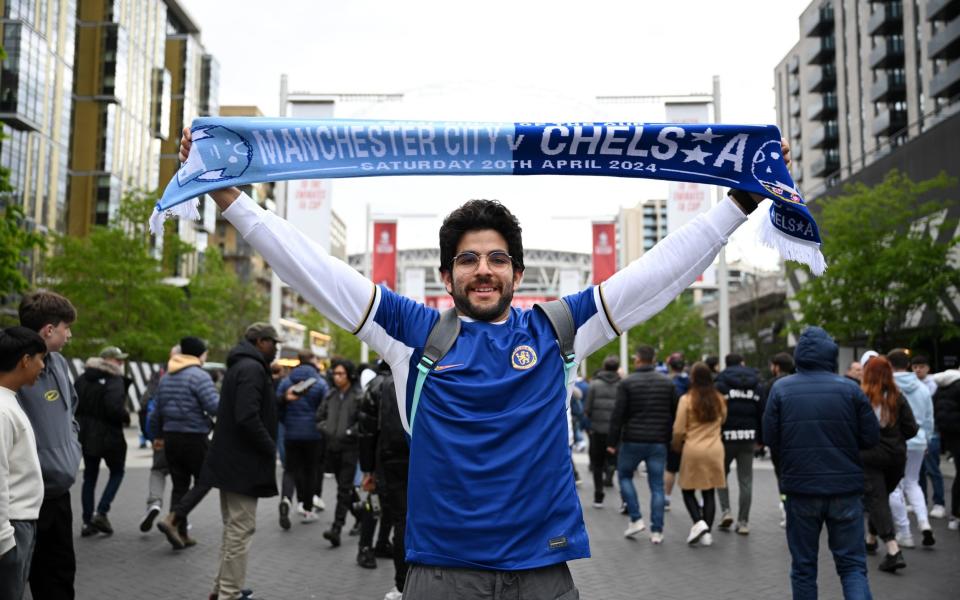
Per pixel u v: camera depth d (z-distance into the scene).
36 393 4.09
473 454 2.21
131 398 31.95
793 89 67.44
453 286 2.46
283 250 2.38
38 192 59.00
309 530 9.06
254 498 5.54
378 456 6.05
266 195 74.88
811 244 2.51
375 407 6.40
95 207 67.25
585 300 2.49
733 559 7.57
